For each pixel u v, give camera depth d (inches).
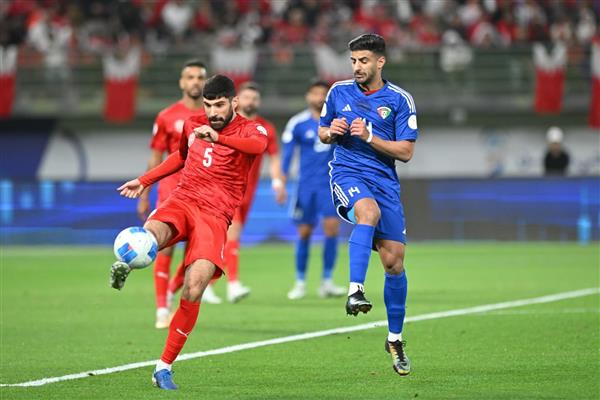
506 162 3865.7
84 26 4025.6
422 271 2218.3
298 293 1819.6
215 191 997.2
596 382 1000.2
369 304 960.3
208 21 3993.6
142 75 3818.9
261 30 3885.3
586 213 2918.3
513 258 2503.7
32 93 3811.5
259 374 1055.6
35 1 4047.7
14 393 956.0
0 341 1295.5
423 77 3858.3
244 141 987.3
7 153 3823.8
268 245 2896.2
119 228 2874.0
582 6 4227.4
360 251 981.2
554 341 1261.1
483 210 2915.8
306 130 1831.9
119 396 940.0
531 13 4136.3
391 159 1043.3
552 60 3846.0
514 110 3858.3
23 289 1934.1
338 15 4010.8
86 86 3816.4
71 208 2886.3
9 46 3801.7
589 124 3855.8
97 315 1562.5
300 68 3801.7
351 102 1057.5
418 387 980.6
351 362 1128.8
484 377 1031.0
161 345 1259.2
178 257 2588.6
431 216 2918.3
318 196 1804.9
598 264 2343.8
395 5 4146.2
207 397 934.4
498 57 3868.1
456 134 3863.2
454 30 3988.7
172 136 1450.5
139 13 3909.9
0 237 2898.6
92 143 3818.9
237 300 1716.3
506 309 1582.2
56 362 1135.6
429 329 1376.7
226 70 3772.1
